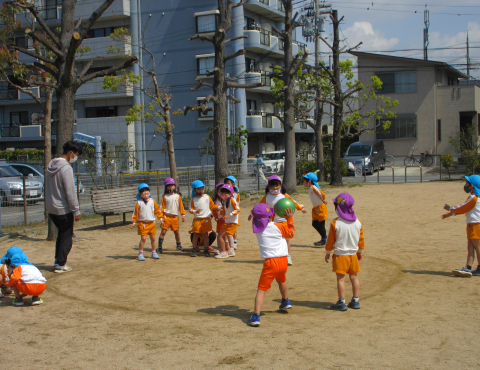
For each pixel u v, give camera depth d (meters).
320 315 5.01
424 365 3.64
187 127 33.44
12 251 5.50
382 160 31.78
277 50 34.88
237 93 32.34
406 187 20.73
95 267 7.73
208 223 8.59
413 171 30.33
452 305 5.24
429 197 16.97
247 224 12.63
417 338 4.23
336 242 5.20
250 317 4.89
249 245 9.74
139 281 6.73
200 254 8.85
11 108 38.00
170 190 9.05
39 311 5.30
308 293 5.96
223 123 15.35
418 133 33.53
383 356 3.83
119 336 4.43
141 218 8.22
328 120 49.88
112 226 12.48
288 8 18.41
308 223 12.50
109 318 5.01
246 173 21.03
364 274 6.91
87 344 4.23
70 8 10.10
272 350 4.00
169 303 5.59
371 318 4.86
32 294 5.48
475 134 31.00
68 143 7.39
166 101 20.73
